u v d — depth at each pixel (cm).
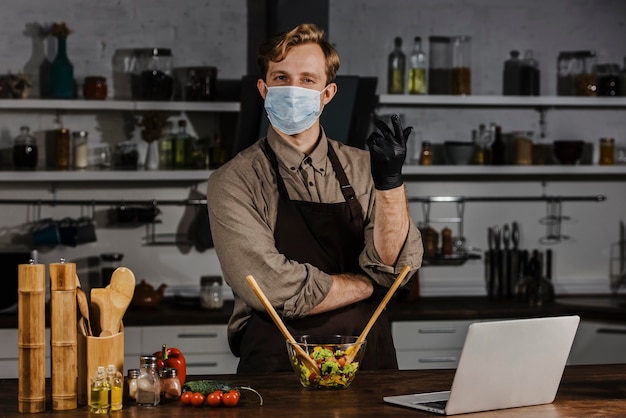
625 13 581
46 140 538
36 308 210
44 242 514
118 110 541
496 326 209
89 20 540
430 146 562
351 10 559
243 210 277
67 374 212
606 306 517
